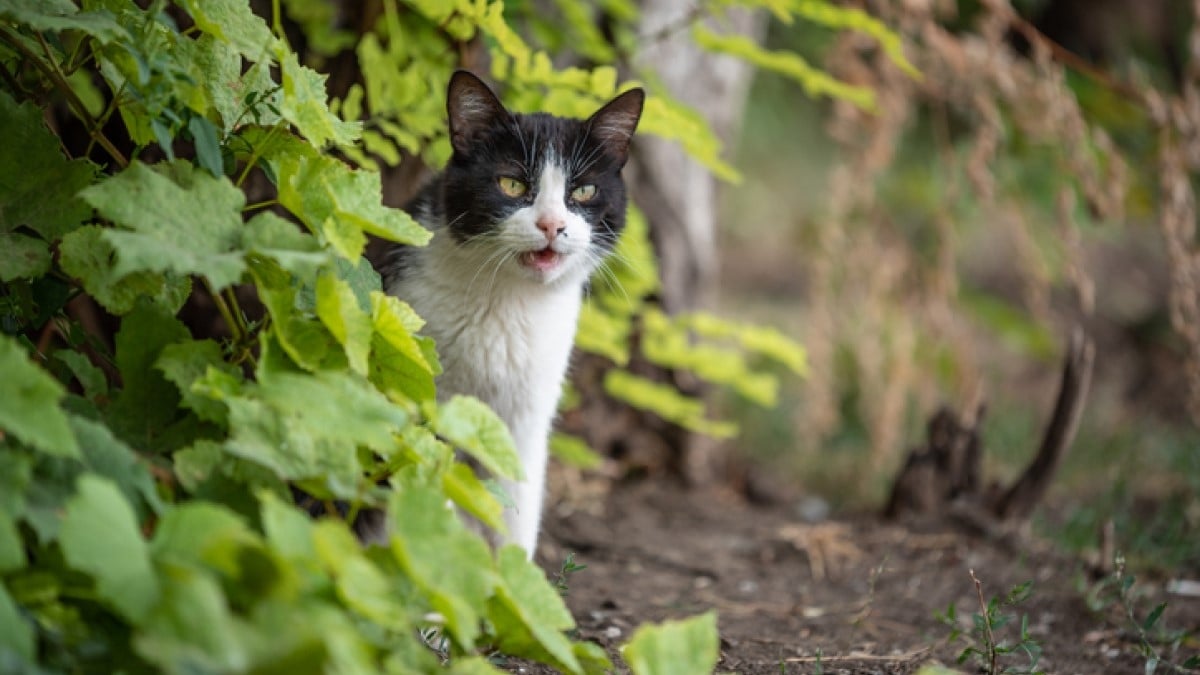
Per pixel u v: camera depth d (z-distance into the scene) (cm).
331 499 326
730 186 1481
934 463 695
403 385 357
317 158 344
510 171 505
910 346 803
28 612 265
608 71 509
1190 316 706
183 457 304
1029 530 656
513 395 511
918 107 969
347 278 371
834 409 850
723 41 570
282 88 362
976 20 761
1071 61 701
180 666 229
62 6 343
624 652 301
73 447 262
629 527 677
